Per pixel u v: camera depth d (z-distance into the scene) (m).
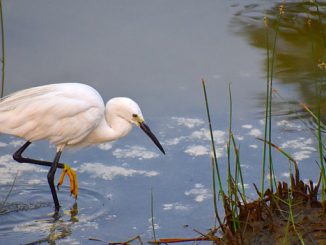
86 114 10.64
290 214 8.50
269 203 9.68
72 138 10.77
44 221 10.09
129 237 9.58
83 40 15.34
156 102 13.45
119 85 13.86
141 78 14.16
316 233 8.55
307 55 14.85
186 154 11.86
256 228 8.81
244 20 16.45
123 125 11.10
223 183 10.96
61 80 13.80
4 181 11.21
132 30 15.85
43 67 14.22
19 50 14.79
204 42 15.55
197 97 13.63
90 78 14.00
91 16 16.31
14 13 16.23
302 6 17.17
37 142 12.50
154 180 11.15
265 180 10.96
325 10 16.80
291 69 14.39
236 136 12.34
